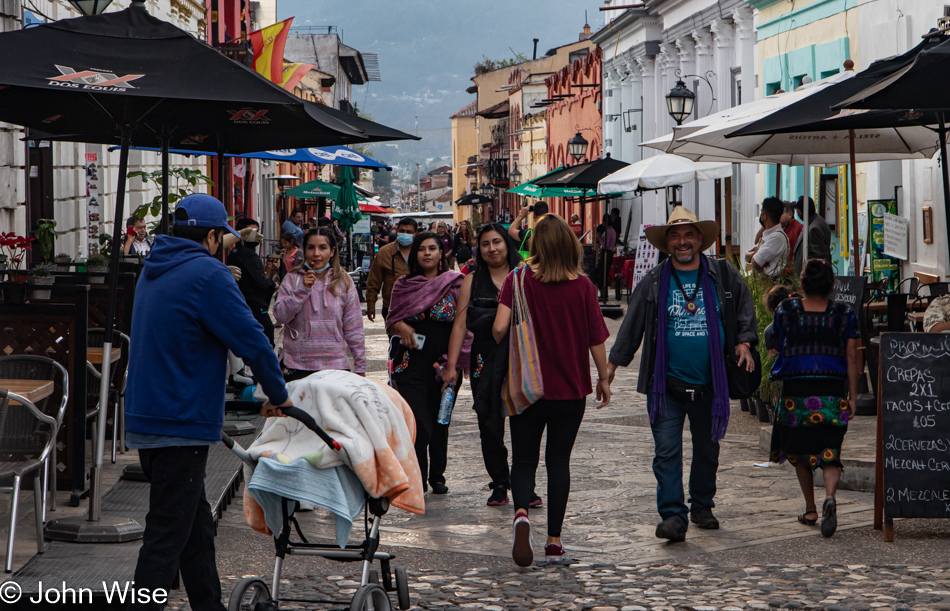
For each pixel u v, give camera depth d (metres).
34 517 6.94
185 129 8.77
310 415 4.96
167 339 4.97
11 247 9.56
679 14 30.44
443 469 8.59
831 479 7.20
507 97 82.94
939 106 6.66
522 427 6.73
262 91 6.08
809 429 7.27
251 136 9.74
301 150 11.68
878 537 7.07
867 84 9.41
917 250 15.04
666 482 7.09
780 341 7.47
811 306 7.43
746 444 10.19
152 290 5.06
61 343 7.20
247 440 9.38
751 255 14.28
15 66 5.79
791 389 7.37
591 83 45.09
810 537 7.10
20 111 7.86
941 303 8.42
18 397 5.82
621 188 19.22
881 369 7.07
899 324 10.36
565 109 51.88
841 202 17.53
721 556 6.71
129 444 5.04
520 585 6.14
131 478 7.85
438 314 8.19
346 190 35.84
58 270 9.48
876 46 16.78
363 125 8.28
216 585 5.26
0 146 11.91
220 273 5.02
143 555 4.93
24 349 7.18
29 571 5.72
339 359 7.92
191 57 6.19
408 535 7.31
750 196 22.92
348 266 37.47
